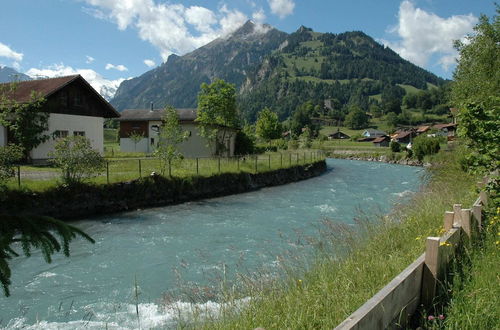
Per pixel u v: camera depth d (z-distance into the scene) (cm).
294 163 3350
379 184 2867
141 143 4288
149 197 1903
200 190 2175
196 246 1170
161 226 1454
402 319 367
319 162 4034
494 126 709
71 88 2923
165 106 2516
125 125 4356
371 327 301
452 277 462
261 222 1507
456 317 374
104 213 1697
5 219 260
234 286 622
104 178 1819
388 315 334
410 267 402
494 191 724
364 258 640
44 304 769
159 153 2156
